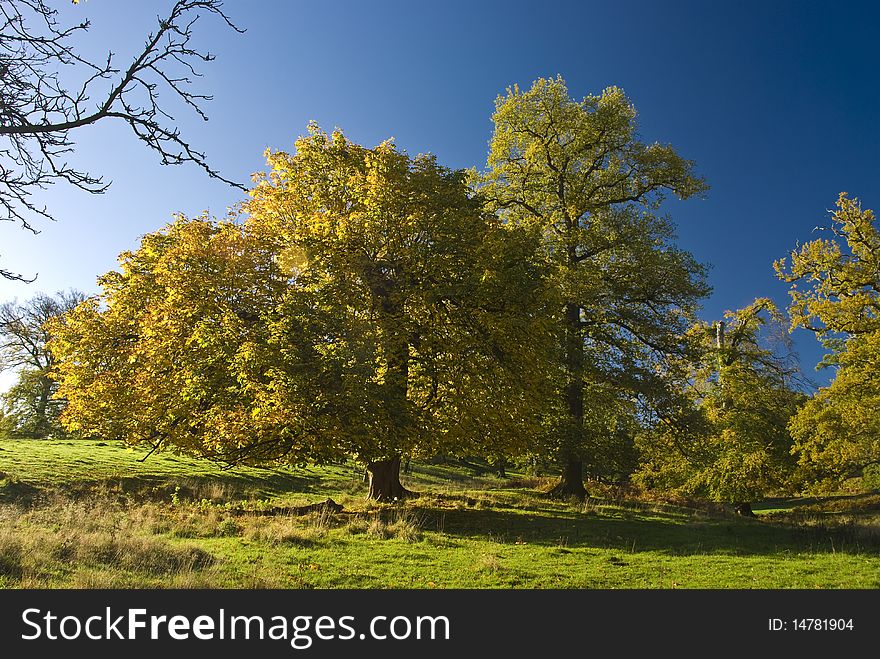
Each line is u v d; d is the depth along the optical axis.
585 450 22.11
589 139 25.50
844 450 23.81
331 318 14.95
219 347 15.05
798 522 19.73
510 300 17.17
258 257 16.88
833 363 30.62
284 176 19.31
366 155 18.80
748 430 27.83
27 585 7.46
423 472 39.72
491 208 25.55
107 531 11.49
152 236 18.59
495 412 17.03
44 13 5.13
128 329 18.12
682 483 28.81
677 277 23.55
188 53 5.18
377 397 14.62
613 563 10.98
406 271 17.20
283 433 15.66
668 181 25.41
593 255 25.50
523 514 17.77
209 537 12.55
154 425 16.89
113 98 5.03
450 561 10.66
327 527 13.92
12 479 20.56
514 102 25.91
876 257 25.38
